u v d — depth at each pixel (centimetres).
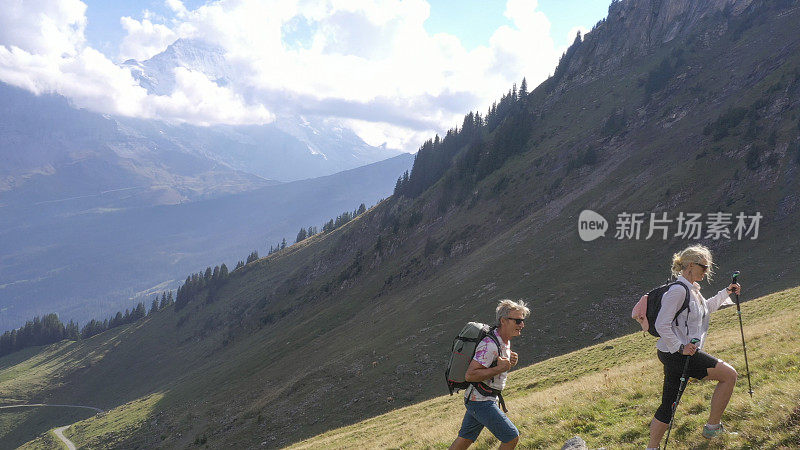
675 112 17475
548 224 13475
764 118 12206
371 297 18150
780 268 7894
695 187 11150
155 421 13912
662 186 11844
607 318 8100
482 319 9631
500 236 15475
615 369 2556
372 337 11662
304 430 7675
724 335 2636
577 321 8219
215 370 18938
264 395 11181
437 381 7644
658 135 16825
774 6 19950
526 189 18488
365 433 3438
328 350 12712
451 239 17912
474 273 12688
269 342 19300
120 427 15212
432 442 1503
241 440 8331
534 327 8362
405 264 18825
